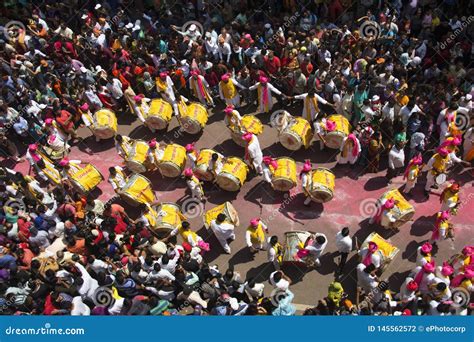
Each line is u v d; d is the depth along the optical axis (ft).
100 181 54.65
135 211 54.03
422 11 66.54
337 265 49.16
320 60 61.21
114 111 64.13
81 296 43.73
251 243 48.34
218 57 64.28
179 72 61.62
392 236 50.93
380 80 57.00
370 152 54.29
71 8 71.31
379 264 45.21
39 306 43.80
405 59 59.00
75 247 47.06
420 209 52.80
